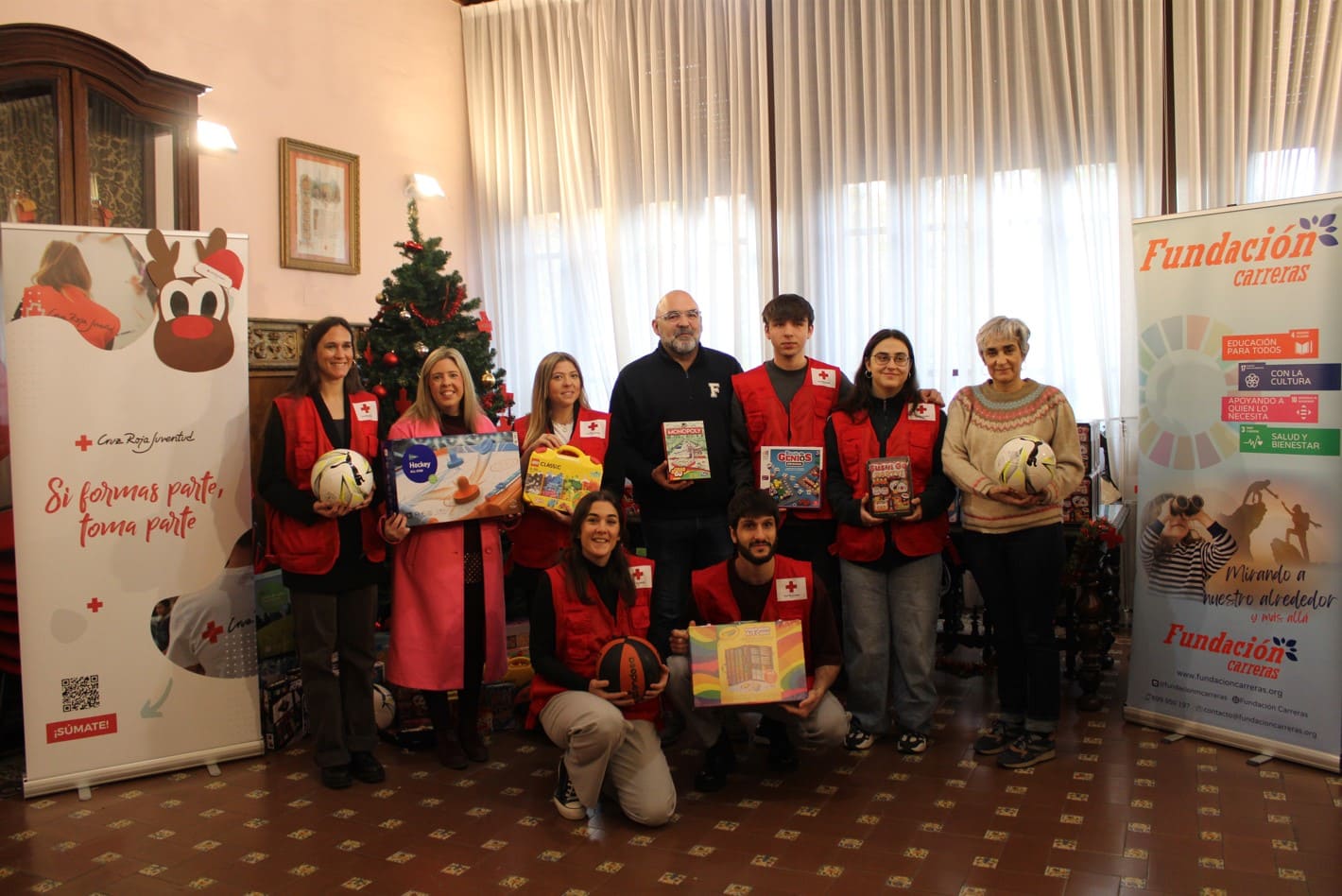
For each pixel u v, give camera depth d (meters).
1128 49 5.06
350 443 3.48
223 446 3.66
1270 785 3.21
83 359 3.45
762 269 5.80
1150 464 3.79
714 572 3.33
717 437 3.87
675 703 3.30
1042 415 3.42
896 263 5.57
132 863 2.90
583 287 6.27
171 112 4.30
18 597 3.39
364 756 3.53
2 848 3.02
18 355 3.39
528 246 6.43
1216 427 3.61
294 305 5.30
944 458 3.52
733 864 2.79
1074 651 4.14
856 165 5.59
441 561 3.54
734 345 5.87
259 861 2.90
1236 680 3.55
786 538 3.75
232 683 3.70
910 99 5.44
